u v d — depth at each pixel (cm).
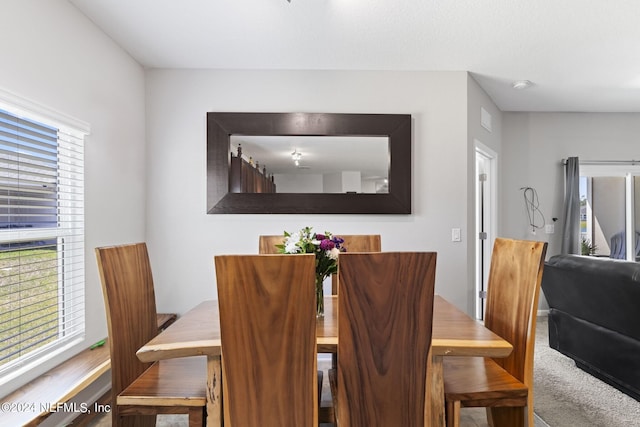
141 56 277
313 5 209
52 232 199
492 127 380
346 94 303
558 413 207
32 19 181
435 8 211
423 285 120
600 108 409
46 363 188
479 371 160
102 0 205
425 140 305
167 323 272
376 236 241
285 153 302
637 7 207
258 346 120
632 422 197
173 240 300
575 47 258
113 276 151
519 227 426
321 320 160
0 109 168
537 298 146
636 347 208
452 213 306
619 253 438
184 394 143
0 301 167
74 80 212
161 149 299
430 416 125
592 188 438
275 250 239
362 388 121
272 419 122
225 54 274
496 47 260
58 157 204
